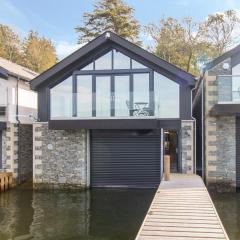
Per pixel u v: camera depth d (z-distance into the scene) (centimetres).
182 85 1781
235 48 1689
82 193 1719
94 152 1872
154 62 1769
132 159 1845
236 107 1628
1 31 4059
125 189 1811
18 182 1961
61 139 1839
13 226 1191
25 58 4197
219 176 1706
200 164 1998
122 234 1108
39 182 1845
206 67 1712
